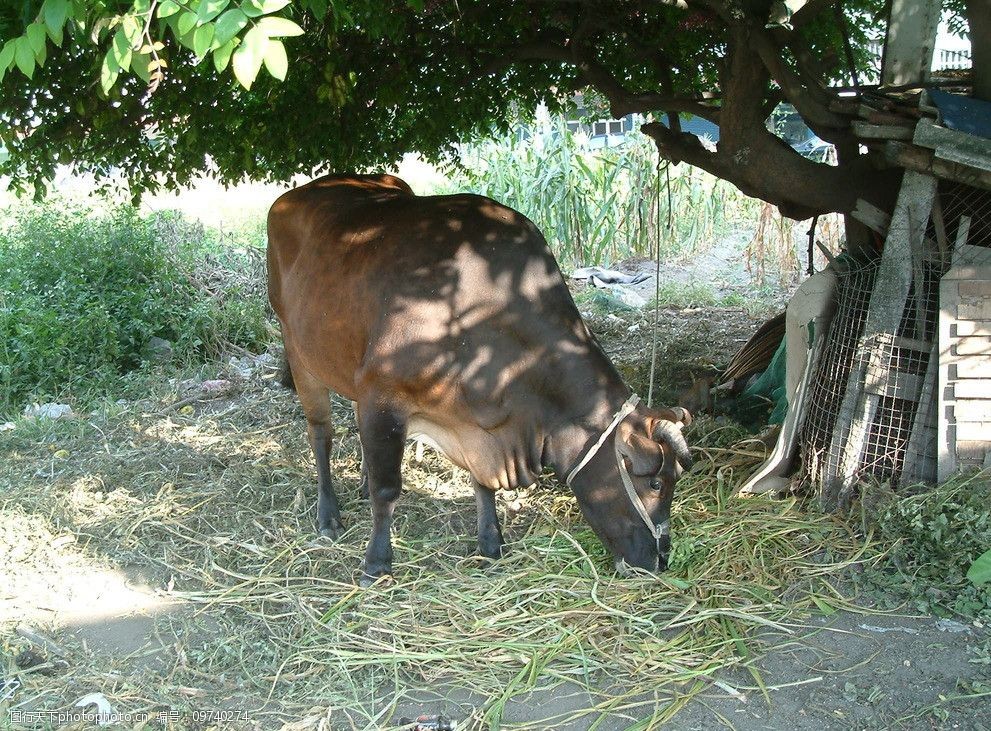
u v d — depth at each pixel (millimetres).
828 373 4773
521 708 3277
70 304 7605
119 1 2746
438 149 7004
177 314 8070
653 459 3635
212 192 15820
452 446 4016
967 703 3184
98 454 5711
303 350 4461
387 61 5945
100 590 4129
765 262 11375
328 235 4328
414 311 3793
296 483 5230
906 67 4590
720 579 4016
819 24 6016
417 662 3523
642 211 11961
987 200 4457
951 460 4297
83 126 5598
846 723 3117
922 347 4383
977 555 3918
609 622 3719
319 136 6188
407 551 4355
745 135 4789
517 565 4230
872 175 4816
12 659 3533
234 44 2168
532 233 3967
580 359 3801
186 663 3523
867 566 4082
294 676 3461
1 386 6777
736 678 3406
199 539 4555
